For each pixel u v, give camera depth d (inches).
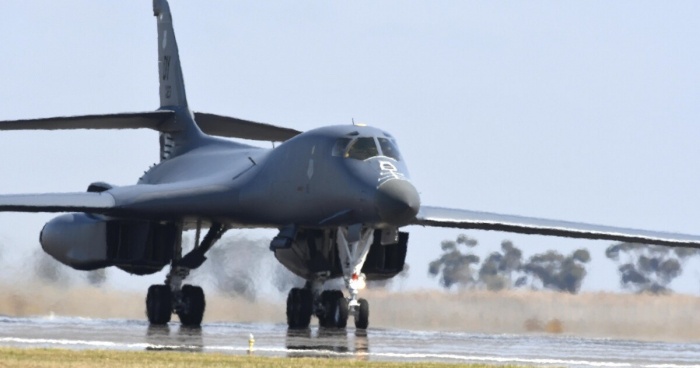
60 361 2402.8
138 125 4805.6
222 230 4375.0
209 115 4854.8
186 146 4827.8
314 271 4109.3
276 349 2938.0
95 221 4360.2
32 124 4542.3
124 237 4288.9
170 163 4808.1
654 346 3814.0
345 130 3949.3
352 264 3929.6
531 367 2645.2
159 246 4274.1
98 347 2849.4
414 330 4630.9
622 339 4402.1
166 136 4904.0
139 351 2704.2
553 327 4886.8
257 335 3548.2
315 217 3946.9
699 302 4862.2
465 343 3531.0
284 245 4005.9
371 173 3811.5
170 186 4205.2
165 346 2913.4
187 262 4320.9
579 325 4820.4
